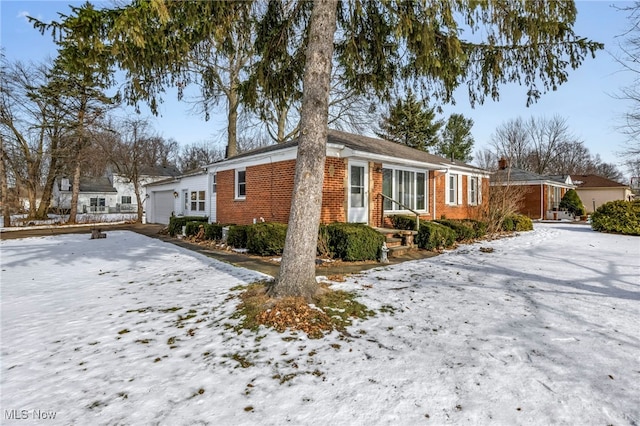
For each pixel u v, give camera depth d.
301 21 6.52
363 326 4.07
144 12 4.09
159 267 8.11
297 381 2.93
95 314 4.86
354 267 7.46
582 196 32.94
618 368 3.04
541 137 42.44
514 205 15.24
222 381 2.97
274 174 11.33
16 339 4.04
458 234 11.75
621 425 2.32
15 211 30.06
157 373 3.14
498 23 4.94
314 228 4.89
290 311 4.33
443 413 2.47
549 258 8.34
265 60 6.43
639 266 7.22
